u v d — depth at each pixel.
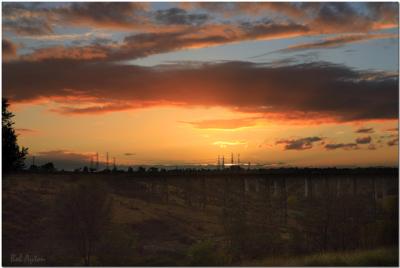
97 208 60.66
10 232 56.00
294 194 104.50
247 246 56.41
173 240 69.06
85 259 51.88
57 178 83.12
